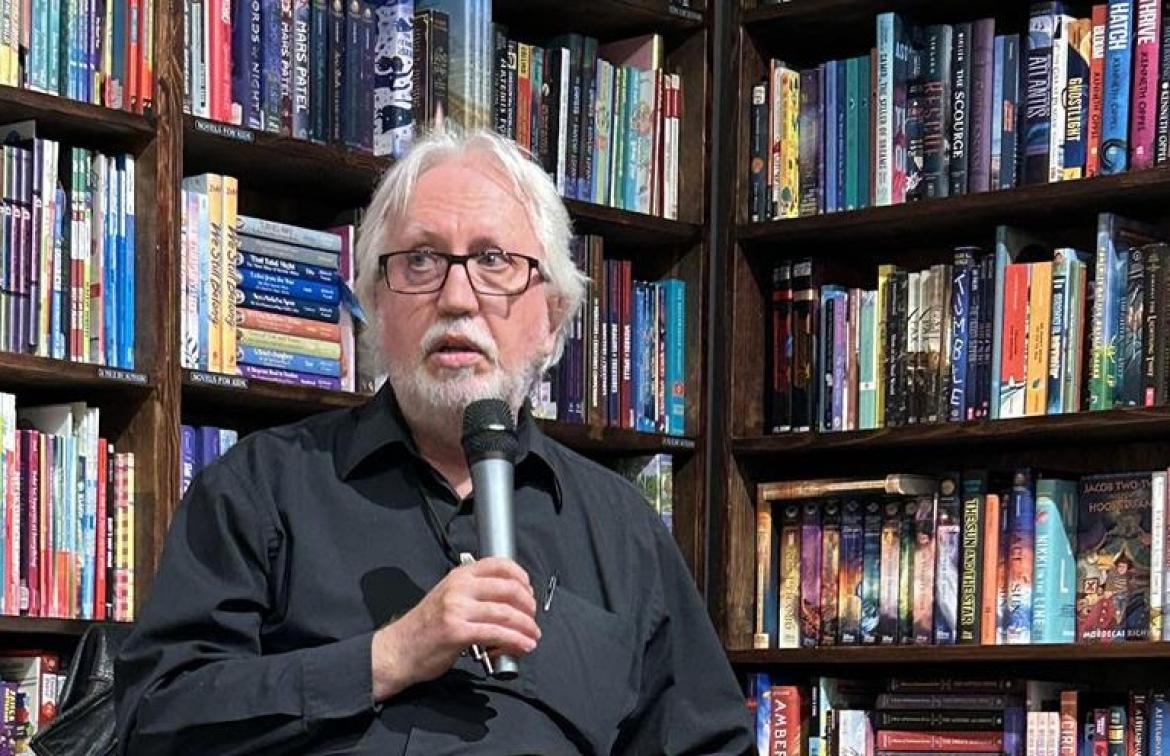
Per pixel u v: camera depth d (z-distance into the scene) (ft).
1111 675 12.79
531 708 7.22
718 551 13.70
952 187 12.82
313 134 11.90
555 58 13.12
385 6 12.27
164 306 11.05
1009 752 12.37
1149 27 12.03
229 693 6.83
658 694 7.99
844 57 14.26
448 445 7.63
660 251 14.02
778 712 13.30
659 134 13.78
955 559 12.67
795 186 13.67
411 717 6.97
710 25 13.96
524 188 7.75
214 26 11.44
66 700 8.64
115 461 10.96
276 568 7.33
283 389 11.58
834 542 13.29
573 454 8.05
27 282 10.59
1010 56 12.64
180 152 11.16
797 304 13.62
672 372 13.75
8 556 10.39
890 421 13.00
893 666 13.53
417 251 7.49
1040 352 12.31
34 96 10.53
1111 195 12.14
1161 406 11.75
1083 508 12.42
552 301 7.97
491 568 6.66
